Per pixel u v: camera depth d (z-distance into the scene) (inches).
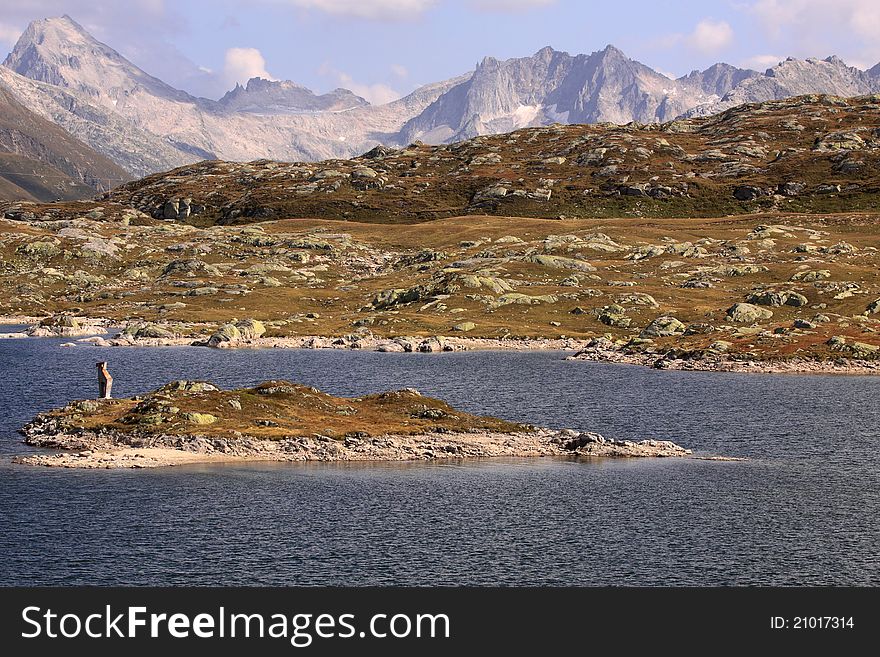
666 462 5236.2
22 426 5910.4
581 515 4119.1
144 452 5068.9
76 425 5546.3
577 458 5310.0
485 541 3757.4
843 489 4628.4
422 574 3415.4
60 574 3334.2
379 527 3895.2
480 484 4616.1
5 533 3698.3
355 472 4813.0
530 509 4192.9
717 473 4960.6
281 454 5128.0
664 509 4232.3
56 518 3895.2
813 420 6678.2
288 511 4074.8
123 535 3713.1
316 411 6033.5
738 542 3784.5
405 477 4736.7
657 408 7194.9
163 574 3356.3
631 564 3535.9
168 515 3973.9
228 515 4001.0
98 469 4714.6
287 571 3412.9
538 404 7352.4
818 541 3804.1
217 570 3405.5
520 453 5383.9
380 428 5713.6
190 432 5364.2
